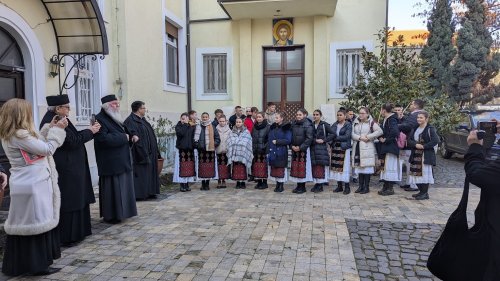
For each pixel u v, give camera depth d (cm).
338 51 1223
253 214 598
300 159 748
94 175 831
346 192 745
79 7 649
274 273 384
